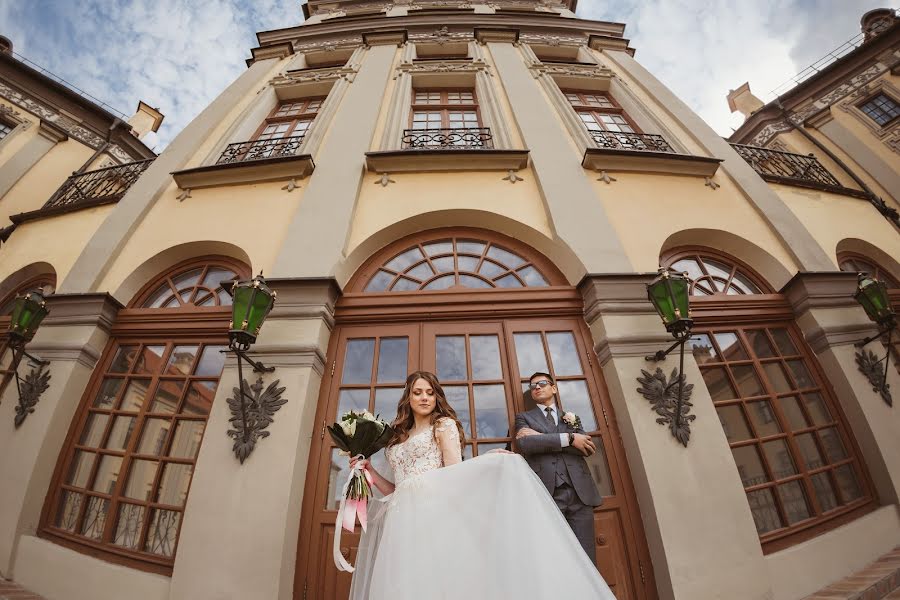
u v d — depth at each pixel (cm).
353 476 180
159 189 447
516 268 388
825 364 346
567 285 364
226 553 240
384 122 522
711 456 269
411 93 617
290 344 300
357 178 420
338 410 305
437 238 407
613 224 395
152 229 415
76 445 320
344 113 520
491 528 151
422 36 732
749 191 442
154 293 398
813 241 407
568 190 408
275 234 390
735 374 341
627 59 711
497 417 304
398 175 436
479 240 409
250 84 648
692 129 537
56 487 307
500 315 343
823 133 783
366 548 180
